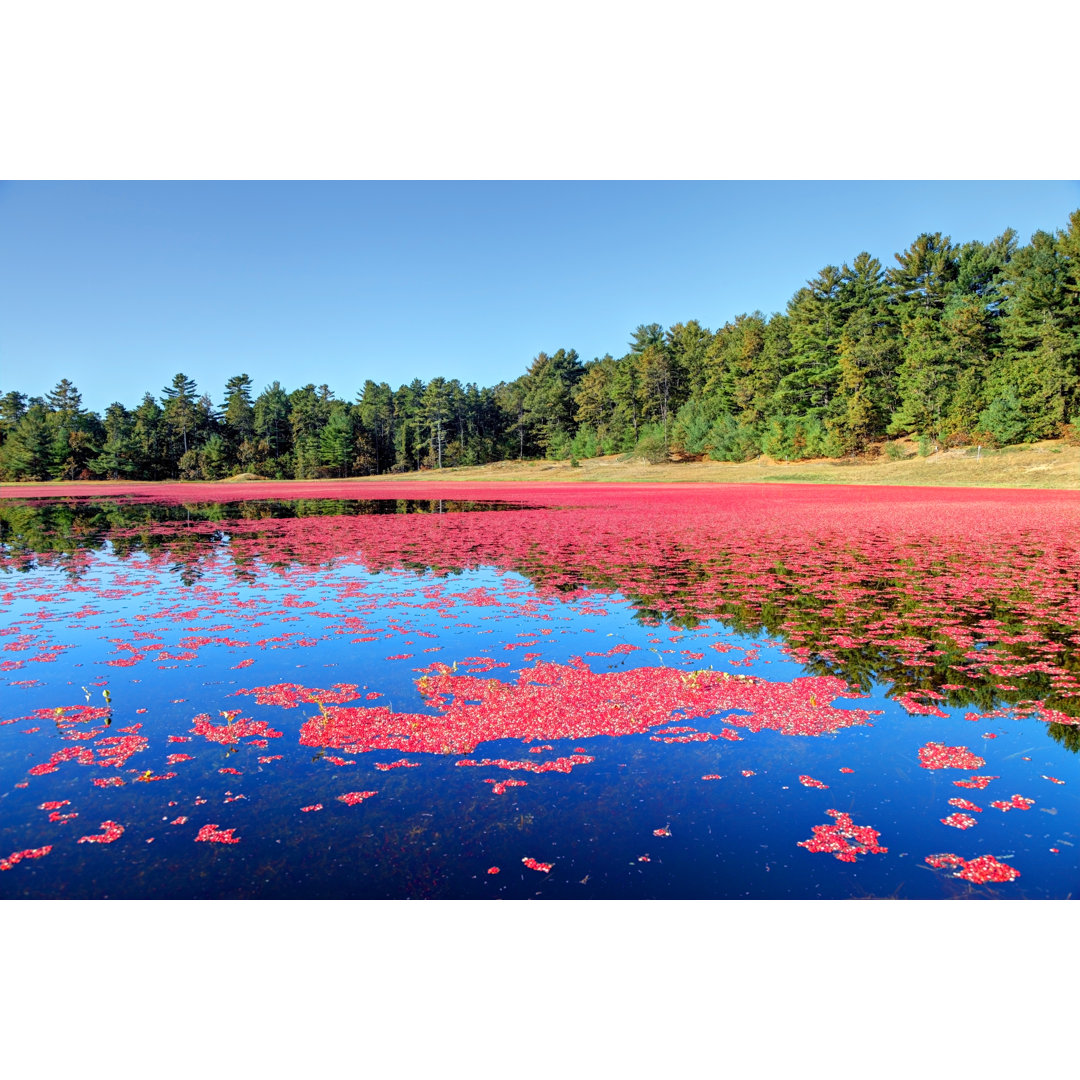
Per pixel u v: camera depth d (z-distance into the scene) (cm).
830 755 603
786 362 6769
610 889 429
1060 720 674
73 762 596
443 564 1584
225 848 470
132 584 1376
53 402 9406
